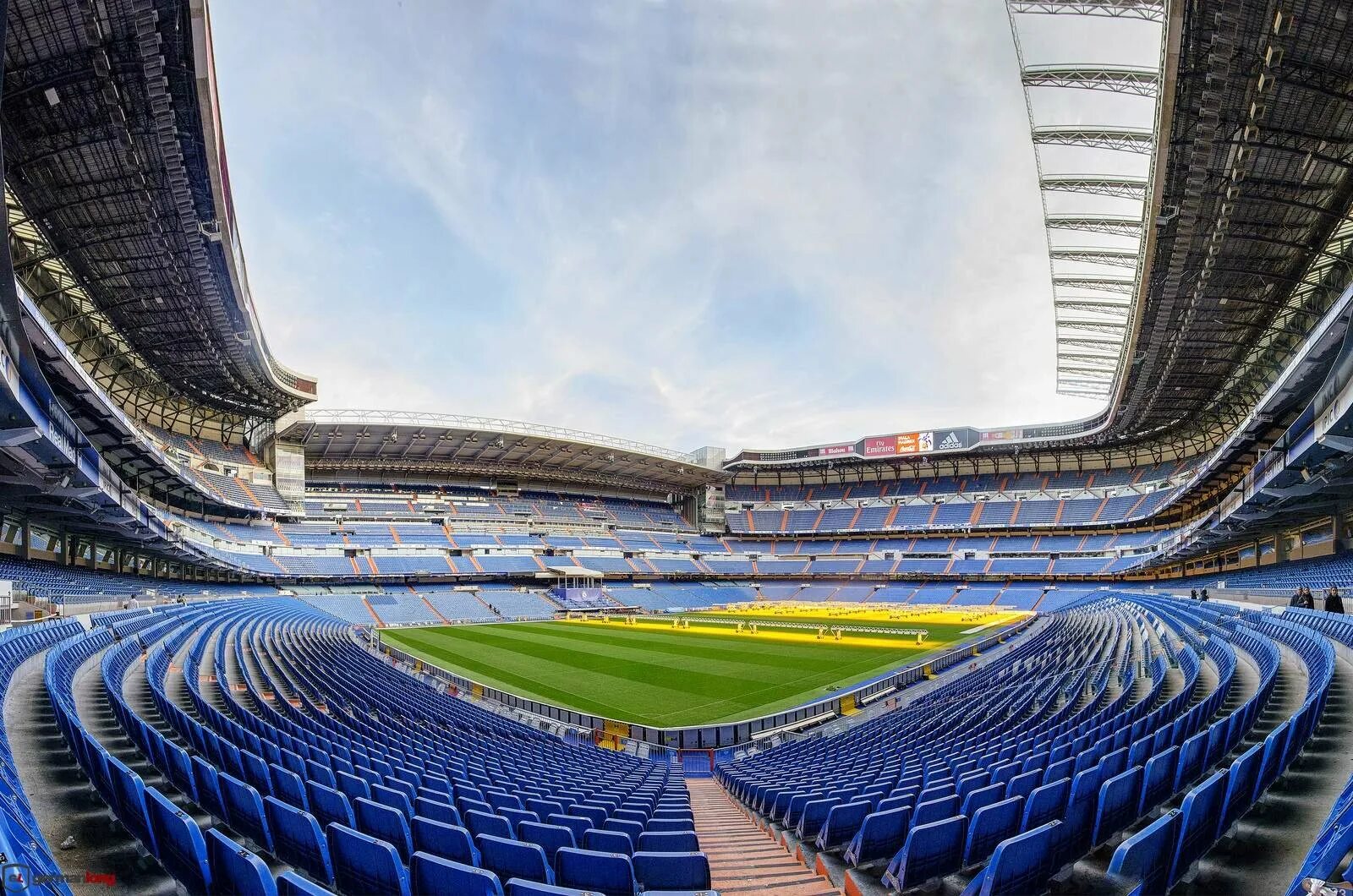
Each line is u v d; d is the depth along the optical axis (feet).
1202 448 271.49
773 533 360.48
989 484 329.31
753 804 45.24
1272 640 59.41
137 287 120.67
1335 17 69.51
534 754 57.67
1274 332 147.74
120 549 161.58
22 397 60.13
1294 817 25.35
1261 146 88.48
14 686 51.49
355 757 38.60
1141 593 200.64
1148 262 109.91
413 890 17.67
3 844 14.74
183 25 72.08
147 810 22.20
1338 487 107.96
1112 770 25.36
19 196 92.99
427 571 265.54
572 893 15.76
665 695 102.37
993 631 178.70
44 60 72.90
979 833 23.39
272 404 208.64
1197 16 73.15
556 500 350.43
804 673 120.06
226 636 106.73
